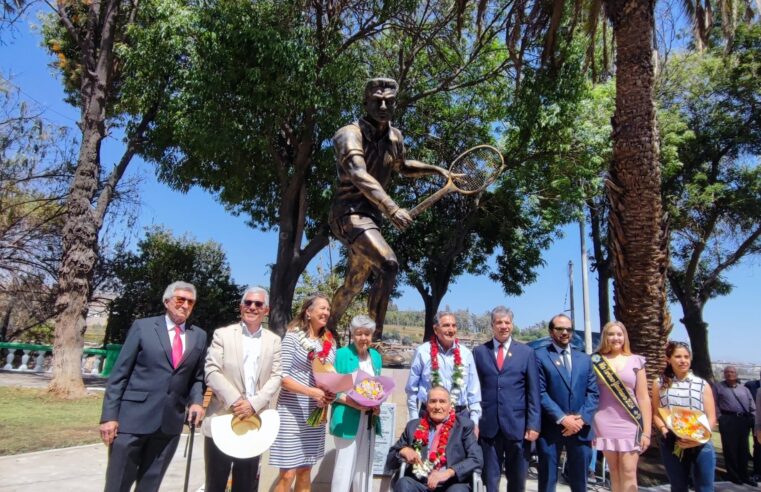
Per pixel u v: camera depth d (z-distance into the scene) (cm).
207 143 1302
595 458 773
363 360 456
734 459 899
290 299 1548
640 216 855
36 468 646
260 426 392
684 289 2298
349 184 514
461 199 1984
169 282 2180
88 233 1323
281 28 1308
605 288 2383
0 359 1933
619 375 481
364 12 1491
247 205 1847
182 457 789
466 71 1697
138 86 1377
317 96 1332
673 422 489
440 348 475
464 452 416
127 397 381
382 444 526
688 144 2088
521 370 475
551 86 1439
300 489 423
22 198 1897
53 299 2016
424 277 2145
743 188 2069
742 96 2030
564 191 1562
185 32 1308
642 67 873
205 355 419
